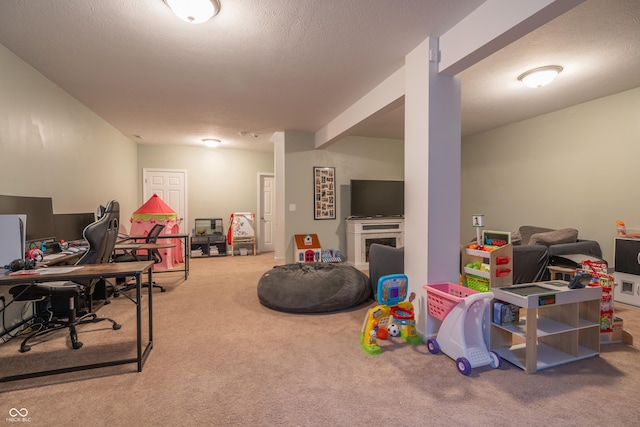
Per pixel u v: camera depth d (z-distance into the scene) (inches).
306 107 169.6
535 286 91.3
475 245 104.7
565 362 83.5
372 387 73.5
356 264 225.5
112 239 105.6
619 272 137.9
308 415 63.6
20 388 73.0
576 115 172.9
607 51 111.9
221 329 109.7
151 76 128.0
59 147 138.1
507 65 123.0
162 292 158.2
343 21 90.8
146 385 74.5
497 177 222.4
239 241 281.4
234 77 129.6
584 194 170.1
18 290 89.6
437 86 99.7
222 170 293.9
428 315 97.8
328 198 238.2
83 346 96.0
